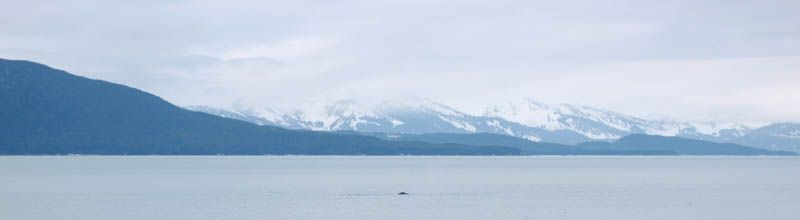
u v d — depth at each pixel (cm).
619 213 13262
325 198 15750
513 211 13462
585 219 12475
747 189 18938
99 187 18562
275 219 12225
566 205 14525
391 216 12712
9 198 15412
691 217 12769
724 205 14612
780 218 12638
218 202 14788
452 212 13288
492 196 16525
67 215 12638
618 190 18538
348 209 13638
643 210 13688
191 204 14362
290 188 18700
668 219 12506
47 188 18150
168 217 12450
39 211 13150
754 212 13425
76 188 18188
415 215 12862
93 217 12412
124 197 15800
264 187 18988
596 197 16388
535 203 14900
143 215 12681
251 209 13550
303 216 12619
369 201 15125
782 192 17900
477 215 12900
